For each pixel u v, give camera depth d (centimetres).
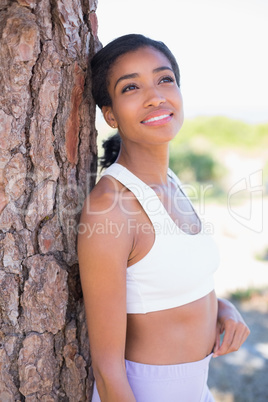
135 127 147
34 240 146
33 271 146
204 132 1307
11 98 137
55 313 149
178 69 162
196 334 148
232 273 566
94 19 158
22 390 149
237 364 375
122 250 132
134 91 146
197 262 146
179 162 1104
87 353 159
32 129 142
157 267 139
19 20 135
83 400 159
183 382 145
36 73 140
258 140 1270
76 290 155
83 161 156
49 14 141
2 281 144
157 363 143
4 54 135
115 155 179
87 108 156
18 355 148
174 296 143
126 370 146
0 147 138
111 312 131
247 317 454
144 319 142
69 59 146
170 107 148
